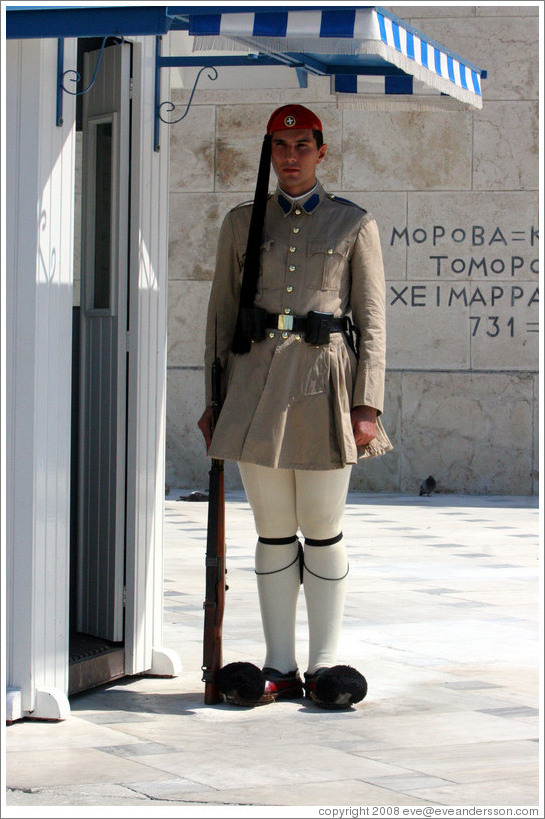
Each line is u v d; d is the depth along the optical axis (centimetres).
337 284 455
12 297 418
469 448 1337
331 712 448
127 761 378
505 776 368
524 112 1332
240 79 602
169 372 1359
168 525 1038
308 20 370
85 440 506
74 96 433
